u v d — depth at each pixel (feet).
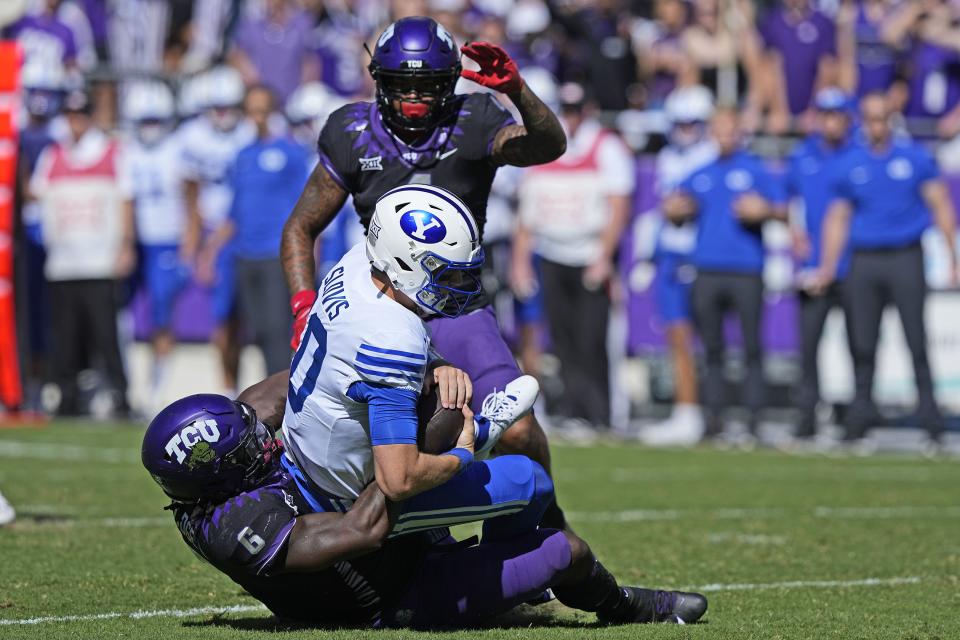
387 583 49.83
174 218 149.38
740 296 135.13
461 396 48.75
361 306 47.52
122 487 95.66
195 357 155.63
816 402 136.26
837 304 140.56
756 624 53.01
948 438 140.87
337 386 47.29
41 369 151.84
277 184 133.39
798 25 158.40
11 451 117.80
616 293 147.02
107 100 154.40
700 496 97.25
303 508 49.19
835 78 159.43
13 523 76.84
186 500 48.37
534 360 143.54
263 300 134.51
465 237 47.93
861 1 164.04
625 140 151.23
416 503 48.60
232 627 50.88
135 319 155.74
